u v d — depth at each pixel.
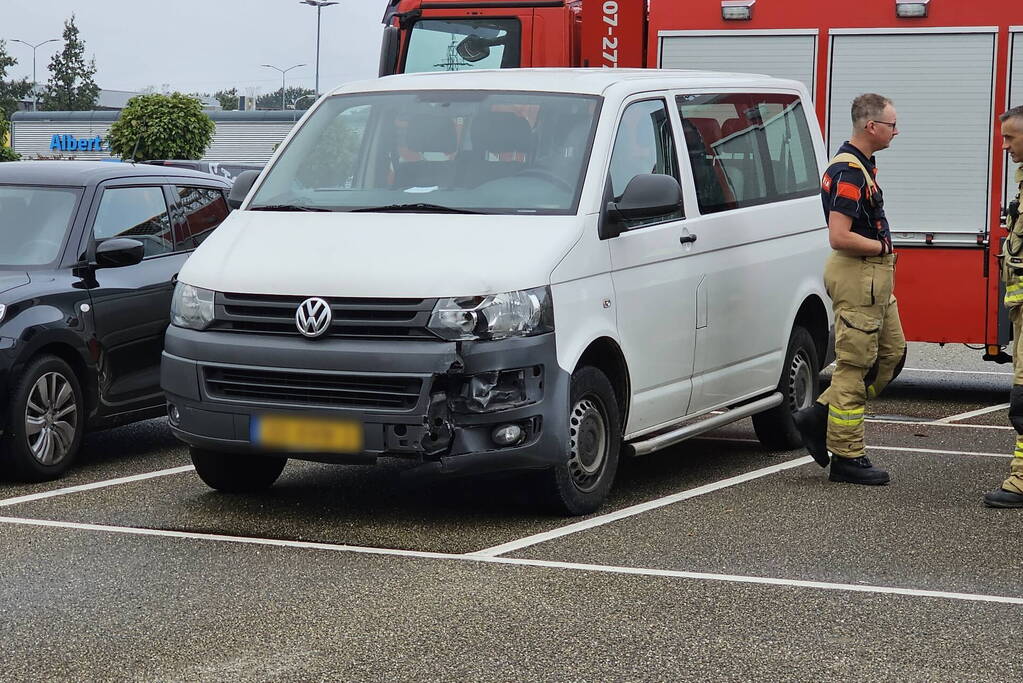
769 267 8.59
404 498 7.55
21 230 8.53
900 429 10.11
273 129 72.44
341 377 6.54
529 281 6.60
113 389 8.51
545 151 7.28
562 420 6.71
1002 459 8.83
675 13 11.98
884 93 11.48
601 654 4.97
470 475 6.57
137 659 4.91
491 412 6.50
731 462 8.73
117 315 8.52
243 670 4.80
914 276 11.46
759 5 11.78
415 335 6.46
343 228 6.98
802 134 9.41
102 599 5.64
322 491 7.73
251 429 6.72
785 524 6.96
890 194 11.49
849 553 6.40
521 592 5.74
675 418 7.80
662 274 7.54
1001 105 11.19
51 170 8.97
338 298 6.56
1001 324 11.24
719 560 6.26
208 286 6.86
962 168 11.30
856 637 5.18
